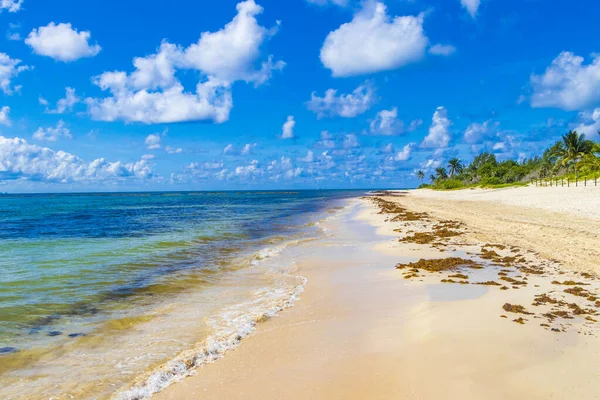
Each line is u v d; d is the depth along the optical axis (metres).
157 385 6.19
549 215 29.30
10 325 9.12
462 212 37.50
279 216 44.62
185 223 35.94
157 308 10.38
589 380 5.62
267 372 6.48
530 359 6.30
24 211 59.41
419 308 9.31
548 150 105.06
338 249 19.38
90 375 6.70
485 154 138.88
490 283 11.41
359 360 6.65
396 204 60.22
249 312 9.91
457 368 6.10
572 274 12.16
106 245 21.81
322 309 9.94
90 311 10.15
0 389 6.26
